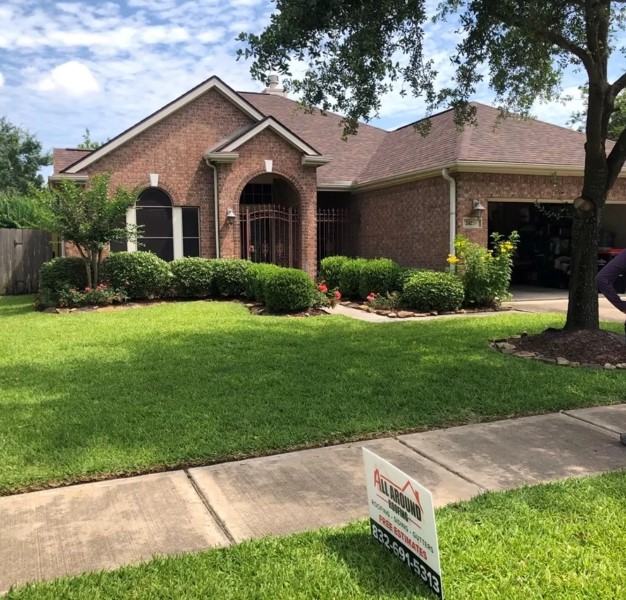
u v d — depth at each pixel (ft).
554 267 58.70
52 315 38.47
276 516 11.08
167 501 11.73
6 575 9.17
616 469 13.12
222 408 17.24
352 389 19.25
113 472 13.05
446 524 10.47
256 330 30.91
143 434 15.11
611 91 25.34
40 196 41.06
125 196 42.50
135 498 11.87
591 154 25.41
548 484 12.20
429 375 20.99
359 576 8.95
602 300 45.27
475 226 44.75
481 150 45.01
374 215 55.98
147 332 30.37
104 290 42.63
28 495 12.03
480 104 55.42
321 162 53.88
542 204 55.52
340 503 11.60
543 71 28.78
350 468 13.30
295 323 33.65
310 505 11.52
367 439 15.21
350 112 24.98
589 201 25.20
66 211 41.14
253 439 14.80
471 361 23.26
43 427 15.61
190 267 46.11
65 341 28.09
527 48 27.12
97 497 11.92
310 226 54.24
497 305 41.47
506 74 28.30
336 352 25.05
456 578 8.83
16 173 140.77
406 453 14.19
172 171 52.29
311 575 8.98
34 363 23.35
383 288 43.96
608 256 53.21
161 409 17.15
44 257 59.00
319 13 21.67
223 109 53.52
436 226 46.52
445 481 12.58
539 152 46.93
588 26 24.77
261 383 20.02
